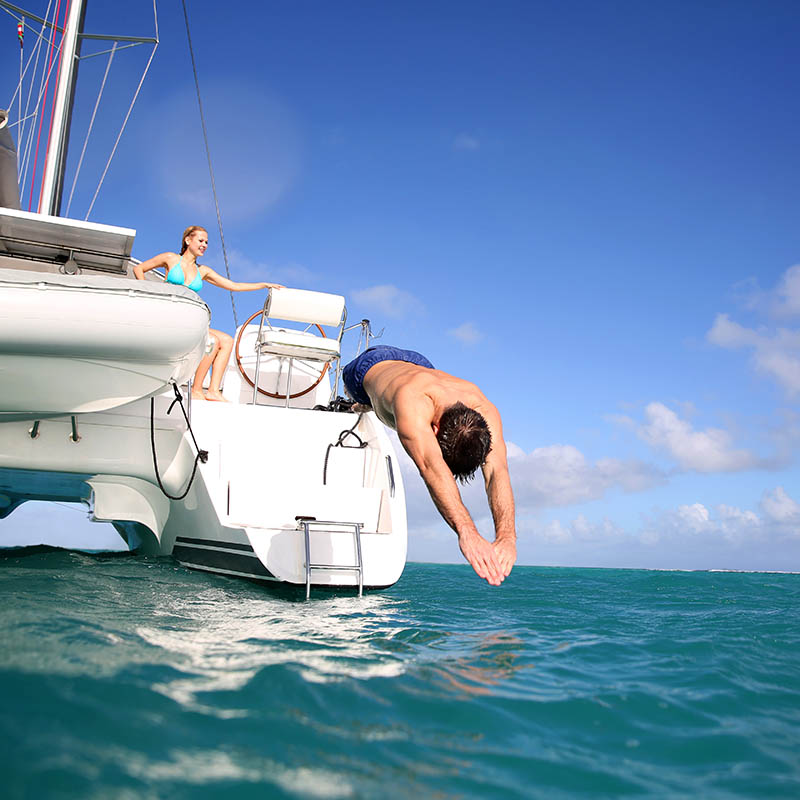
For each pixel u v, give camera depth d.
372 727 1.62
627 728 1.75
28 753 1.28
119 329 4.05
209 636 2.55
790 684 2.28
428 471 2.91
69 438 5.39
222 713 1.62
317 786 1.27
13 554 5.71
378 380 3.77
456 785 1.33
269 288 6.36
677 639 3.06
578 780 1.40
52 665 1.88
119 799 1.14
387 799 1.24
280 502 4.90
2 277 3.80
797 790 1.39
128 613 2.93
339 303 6.46
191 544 5.23
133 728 1.46
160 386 4.64
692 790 1.38
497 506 2.88
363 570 4.46
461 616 3.68
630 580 7.28
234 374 7.20
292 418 5.86
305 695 1.81
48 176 7.02
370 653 2.45
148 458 5.54
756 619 3.87
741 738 1.70
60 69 7.29
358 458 5.76
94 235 5.14
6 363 4.07
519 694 1.99
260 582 4.41
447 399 3.13
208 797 1.19
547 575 8.11
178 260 5.75
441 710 1.79
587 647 2.80
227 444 5.27
